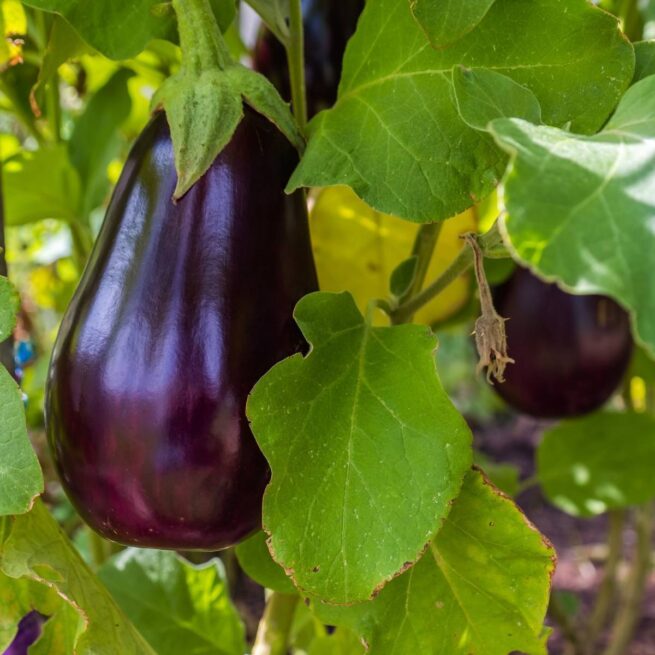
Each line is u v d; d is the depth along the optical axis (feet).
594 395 2.08
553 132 0.88
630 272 0.74
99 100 2.12
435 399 1.09
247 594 4.16
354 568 1.06
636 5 2.01
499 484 2.58
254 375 1.10
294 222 1.17
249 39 2.62
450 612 1.26
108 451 1.09
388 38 1.18
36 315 4.54
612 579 3.40
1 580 1.24
